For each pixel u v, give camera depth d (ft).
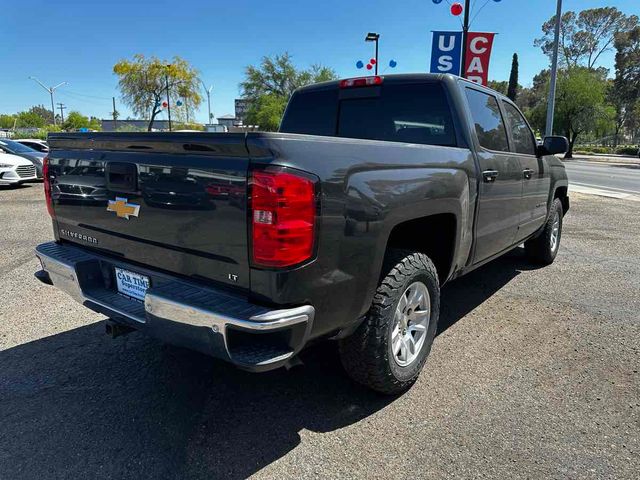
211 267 7.18
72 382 9.80
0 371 10.21
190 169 7.11
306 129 13.97
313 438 8.09
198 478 7.14
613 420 8.60
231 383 9.82
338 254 7.13
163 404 9.06
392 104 12.23
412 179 8.45
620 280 17.04
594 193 46.47
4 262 18.43
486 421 8.55
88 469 7.29
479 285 16.43
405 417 8.67
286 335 6.79
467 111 11.28
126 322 8.24
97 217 8.98
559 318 13.39
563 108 156.66
